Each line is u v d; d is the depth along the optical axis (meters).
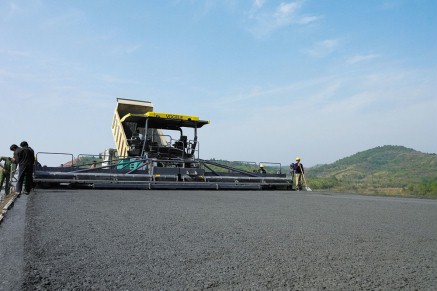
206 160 16.11
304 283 2.34
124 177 13.85
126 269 2.63
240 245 3.49
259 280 2.40
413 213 6.71
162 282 2.35
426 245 3.57
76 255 3.02
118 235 3.94
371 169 135.12
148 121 15.67
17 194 9.52
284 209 7.15
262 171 18.59
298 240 3.76
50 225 4.50
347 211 6.97
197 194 11.72
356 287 2.27
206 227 4.57
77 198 8.72
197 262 2.84
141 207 6.95
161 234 4.04
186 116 15.73
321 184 35.50
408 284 2.33
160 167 14.66
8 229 4.16
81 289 2.20
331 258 2.99
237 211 6.60
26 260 2.80
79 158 14.95
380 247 3.45
